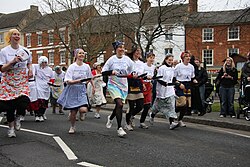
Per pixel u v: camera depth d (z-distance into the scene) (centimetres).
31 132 914
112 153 684
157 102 1051
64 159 635
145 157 655
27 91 832
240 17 1880
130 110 975
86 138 837
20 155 663
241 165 607
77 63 901
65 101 891
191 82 1109
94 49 3266
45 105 1198
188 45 4528
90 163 609
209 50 4556
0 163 607
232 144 796
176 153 691
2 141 789
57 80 1484
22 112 832
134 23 2767
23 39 5703
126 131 962
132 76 923
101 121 1205
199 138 870
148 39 2545
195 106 1334
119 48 898
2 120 1152
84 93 905
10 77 811
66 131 941
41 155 664
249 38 4400
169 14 3241
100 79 1362
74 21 3500
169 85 1025
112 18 2909
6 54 811
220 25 4466
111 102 2250
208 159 646
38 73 1198
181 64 1095
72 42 3450
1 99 807
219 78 1312
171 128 1017
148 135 900
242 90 1240
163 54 4538
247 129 1051
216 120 1169
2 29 6044
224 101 1295
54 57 5262
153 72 1071
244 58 3456
